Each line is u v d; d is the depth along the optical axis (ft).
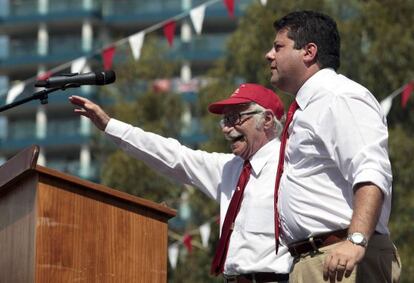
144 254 31.07
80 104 38.34
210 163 38.78
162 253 31.50
